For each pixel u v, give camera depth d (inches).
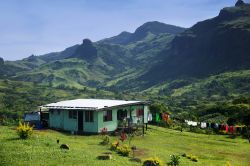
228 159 1433.3
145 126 2207.2
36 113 2128.4
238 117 2842.0
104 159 1074.1
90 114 1831.9
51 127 1985.7
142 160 1168.8
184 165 1171.9
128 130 1883.6
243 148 1723.7
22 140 1207.6
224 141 1942.7
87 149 1266.0
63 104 1994.3
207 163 1305.4
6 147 1066.1
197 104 7313.0
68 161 971.9
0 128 1638.8
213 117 3503.9
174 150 1533.0
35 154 1004.6
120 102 2020.2
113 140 1640.0
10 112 4015.8
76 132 1830.7
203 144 1776.6
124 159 1139.3
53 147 1149.7
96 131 1813.5
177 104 7342.5
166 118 2598.4
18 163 903.1
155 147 1546.5
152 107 2632.9
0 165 880.3
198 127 2508.6
